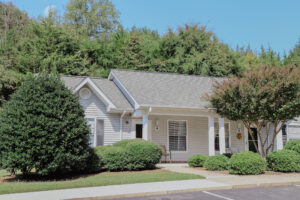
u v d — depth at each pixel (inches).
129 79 759.7
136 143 547.5
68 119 443.8
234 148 782.5
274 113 525.7
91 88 665.0
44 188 362.6
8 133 422.0
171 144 739.4
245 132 818.8
